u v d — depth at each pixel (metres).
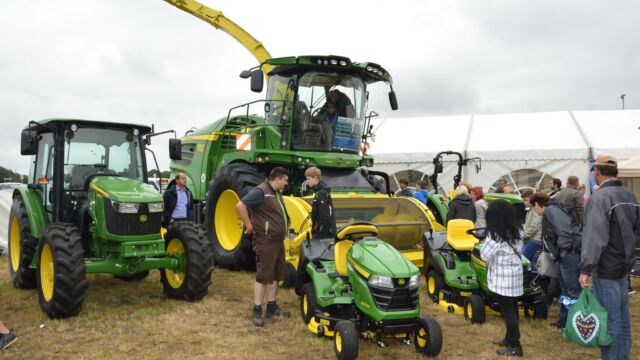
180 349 4.86
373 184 9.22
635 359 4.71
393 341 5.04
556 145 14.19
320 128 8.89
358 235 5.27
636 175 9.95
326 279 5.18
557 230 5.52
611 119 15.81
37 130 6.89
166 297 6.78
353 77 9.09
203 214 10.48
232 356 4.68
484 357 4.71
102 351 4.77
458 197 7.61
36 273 6.46
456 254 6.46
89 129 6.72
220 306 6.29
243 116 10.62
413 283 4.60
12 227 7.54
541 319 5.92
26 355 4.65
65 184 6.55
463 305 6.05
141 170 7.02
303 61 8.45
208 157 10.58
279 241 5.66
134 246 5.98
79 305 5.63
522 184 14.34
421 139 16.20
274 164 8.82
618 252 4.03
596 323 4.04
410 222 7.86
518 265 4.71
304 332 5.33
